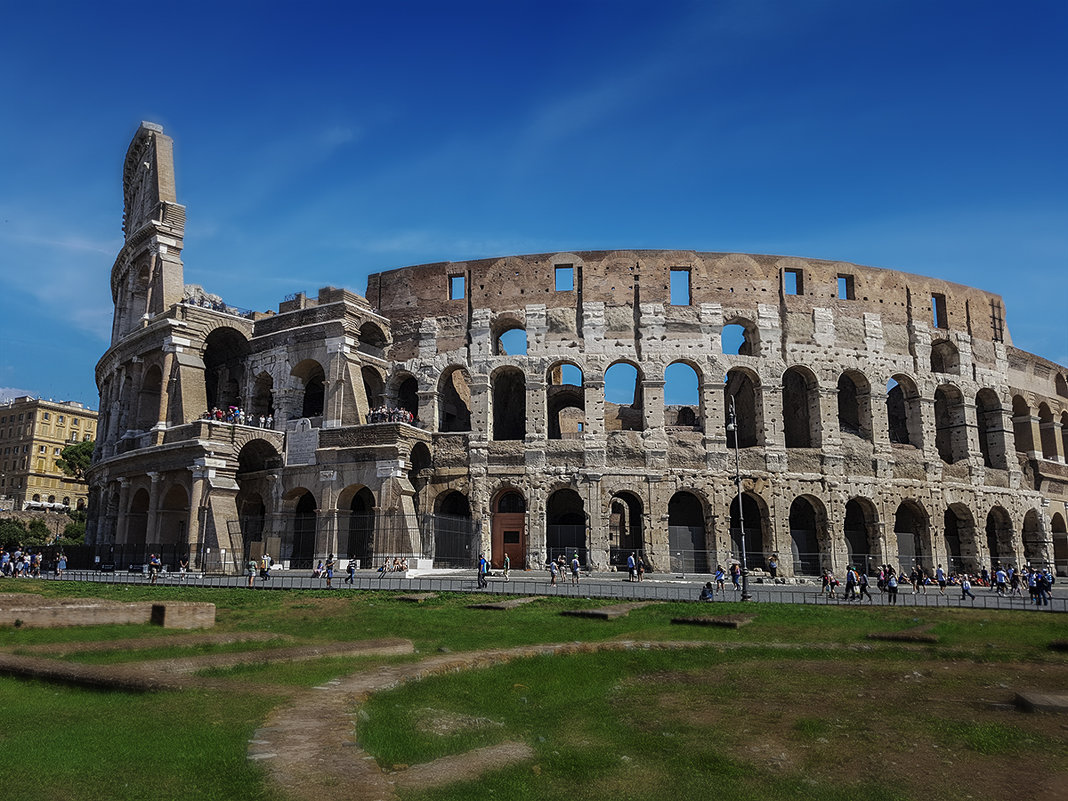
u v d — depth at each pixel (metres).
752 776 12.84
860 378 72.19
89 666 17.55
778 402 68.94
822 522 67.75
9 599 28.56
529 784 11.88
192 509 61.84
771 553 65.88
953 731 15.95
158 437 66.81
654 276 70.75
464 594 42.50
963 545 73.50
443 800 10.89
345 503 64.50
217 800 10.27
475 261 72.88
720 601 41.25
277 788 10.31
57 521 130.75
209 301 78.88
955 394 76.19
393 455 62.38
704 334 69.69
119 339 83.25
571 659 23.12
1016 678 21.89
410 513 60.81
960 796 12.20
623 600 40.38
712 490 66.44
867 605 39.69
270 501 66.94
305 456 66.31
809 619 33.94
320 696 15.67
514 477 66.88
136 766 11.47
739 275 71.62
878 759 13.98
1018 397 81.62
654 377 68.31
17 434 179.50
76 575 59.19
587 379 68.31
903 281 75.56
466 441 68.38
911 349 74.12
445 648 24.17
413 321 73.19
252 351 73.31
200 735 12.77
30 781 10.76
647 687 20.27
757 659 24.62
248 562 59.56
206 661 19.05
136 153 88.44
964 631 30.83
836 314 72.38
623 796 11.65
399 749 13.21
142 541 70.75
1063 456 84.75
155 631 25.70
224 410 74.75
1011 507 75.88
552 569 52.03
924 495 70.81
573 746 14.33
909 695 19.53
